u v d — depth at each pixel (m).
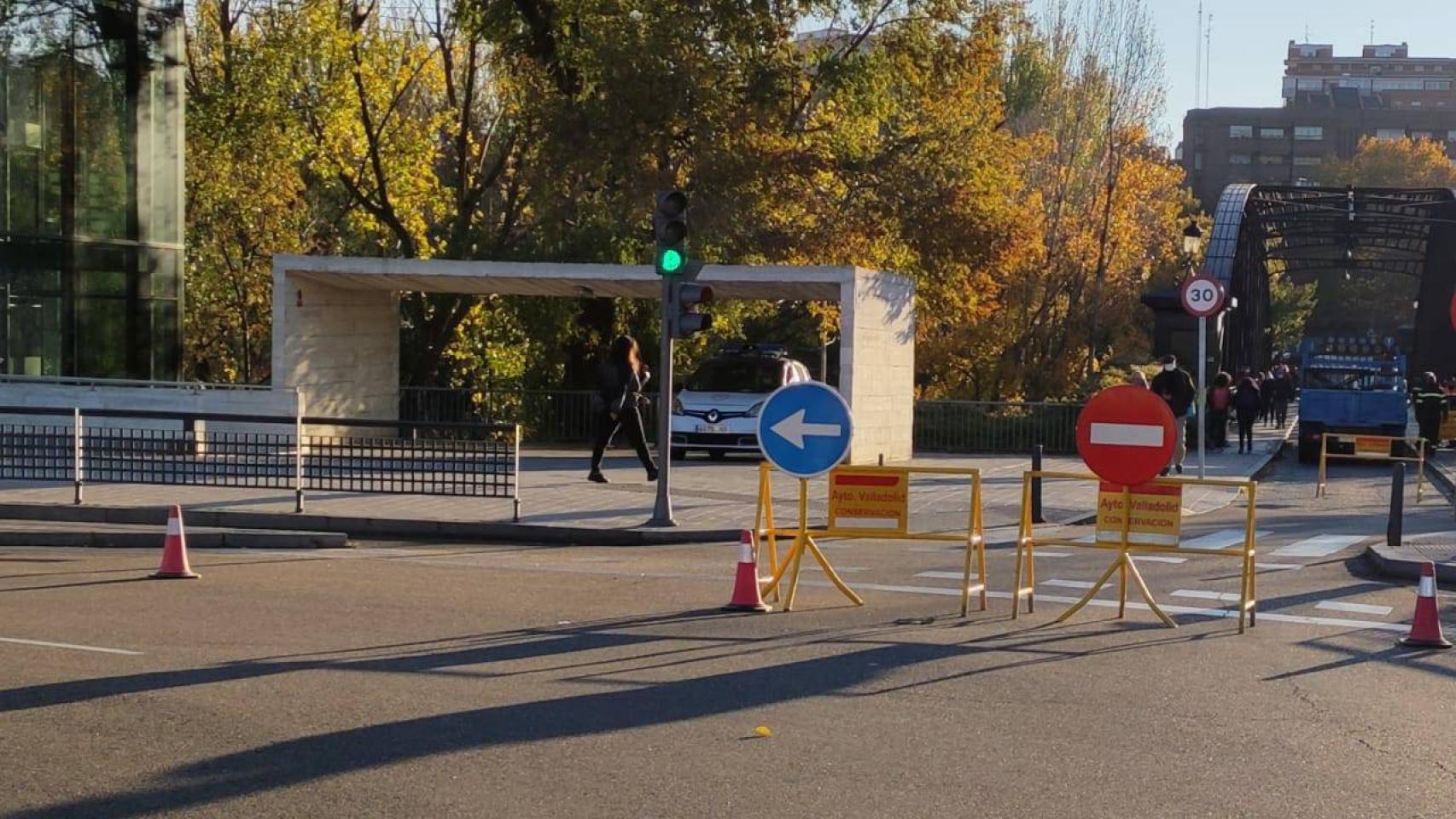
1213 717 8.23
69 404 26.38
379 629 10.54
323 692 8.41
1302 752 7.49
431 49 40.50
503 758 7.04
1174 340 40.44
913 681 9.05
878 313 28.67
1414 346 65.81
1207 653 10.23
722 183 34.97
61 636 10.02
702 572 14.23
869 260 38.47
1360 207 60.50
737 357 30.81
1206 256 52.50
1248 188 55.28
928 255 38.69
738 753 7.22
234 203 37.91
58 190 28.33
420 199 39.34
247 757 6.99
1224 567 15.35
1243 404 39.44
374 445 19.00
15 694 8.23
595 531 17.22
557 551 16.17
